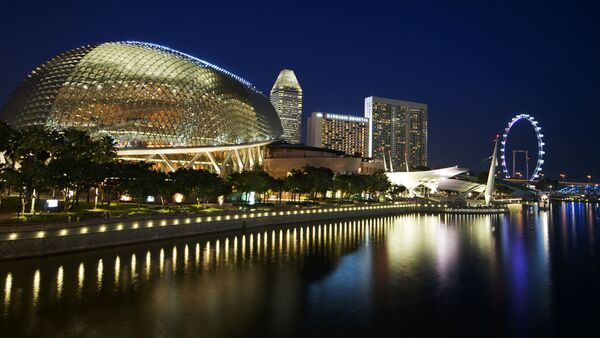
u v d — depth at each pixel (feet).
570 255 164.14
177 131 291.99
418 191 565.94
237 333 78.54
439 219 327.26
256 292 105.70
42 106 273.33
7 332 76.28
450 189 556.92
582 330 83.15
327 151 482.28
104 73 282.97
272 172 435.12
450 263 145.69
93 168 180.34
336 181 364.99
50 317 84.12
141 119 279.28
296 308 93.81
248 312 90.27
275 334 78.43
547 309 96.22
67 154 177.37
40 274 113.60
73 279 110.83
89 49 307.99
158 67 302.04
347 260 148.36
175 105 292.61
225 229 208.03
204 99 311.27
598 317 90.53
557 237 220.23
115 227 152.15
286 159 431.43
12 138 166.71
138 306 92.48
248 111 359.25
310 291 107.45
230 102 334.85
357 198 452.76
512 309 95.86
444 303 99.45
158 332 78.13
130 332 77.82
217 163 332.60
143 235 163.73
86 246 142.10
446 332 81.51
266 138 385.50
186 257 144.77
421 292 108.27
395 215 360.28
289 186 319.06
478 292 109.19
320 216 284.82
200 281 114.83
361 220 304.30
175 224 178.81
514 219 340.18
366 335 78.89
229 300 98.68
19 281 106.93
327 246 178.29
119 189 209.46
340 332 80.28
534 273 131.44
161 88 291.58
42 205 205.57
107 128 269.64
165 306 93.09
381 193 488.85
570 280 122.52
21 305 90.27
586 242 201.57
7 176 148.56
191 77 313.32
